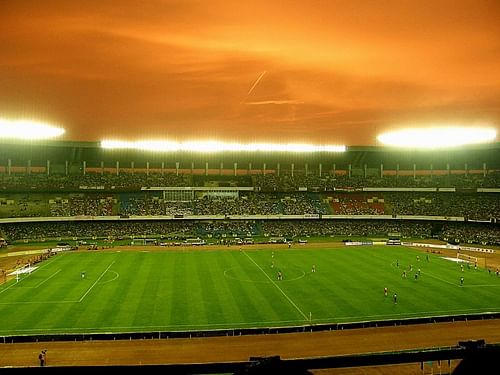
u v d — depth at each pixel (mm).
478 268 71375
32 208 103250
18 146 109250
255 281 60844
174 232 106000
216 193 119625
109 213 106438
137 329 41000
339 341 38031
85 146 109688
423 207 117625
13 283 58500
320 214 114688
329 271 68125
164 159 123562
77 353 35125
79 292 53875
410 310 47594
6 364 32969
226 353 35281
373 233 112625
